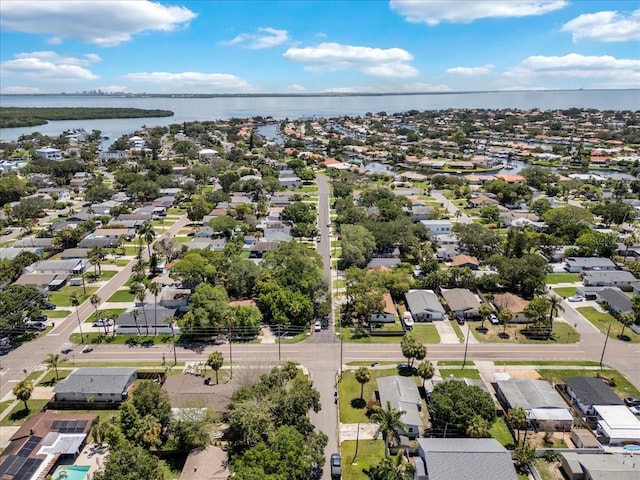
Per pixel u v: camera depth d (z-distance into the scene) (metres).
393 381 86.81
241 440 70.31
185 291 124.44
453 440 70.19
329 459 71.38
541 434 77.56
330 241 174.00
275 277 121.19
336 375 93.62
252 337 108.56
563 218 178.25
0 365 97.44
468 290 127.19
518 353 102.25
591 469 66.12
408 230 162.88
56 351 103.00
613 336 109.56
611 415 79.56
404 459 71.06
